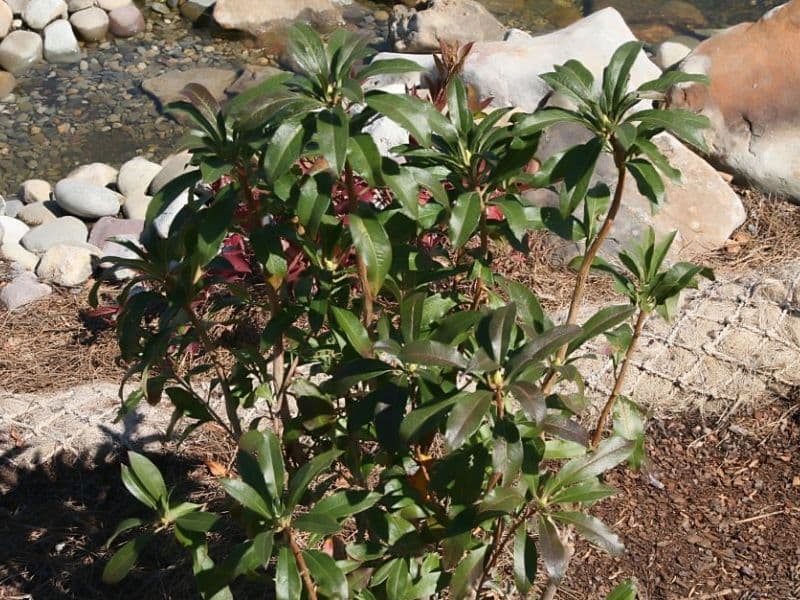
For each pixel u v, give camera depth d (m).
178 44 4.50
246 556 1.36
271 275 1.47
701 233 2.77
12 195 3.63
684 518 2.12
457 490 1.40
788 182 2.89
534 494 1.40
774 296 2.54
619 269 2.61
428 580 1.55
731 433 2.29
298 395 1.52
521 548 1.38
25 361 2.58
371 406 1.35
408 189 1.36
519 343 1.48
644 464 1.75
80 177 3.54
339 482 1.95
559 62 3.13
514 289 1.48
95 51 4.47
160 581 2.03
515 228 1.48
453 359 1.28
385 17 4.64
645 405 2.34
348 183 1.41
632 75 3.17
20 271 2.92
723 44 3.02
